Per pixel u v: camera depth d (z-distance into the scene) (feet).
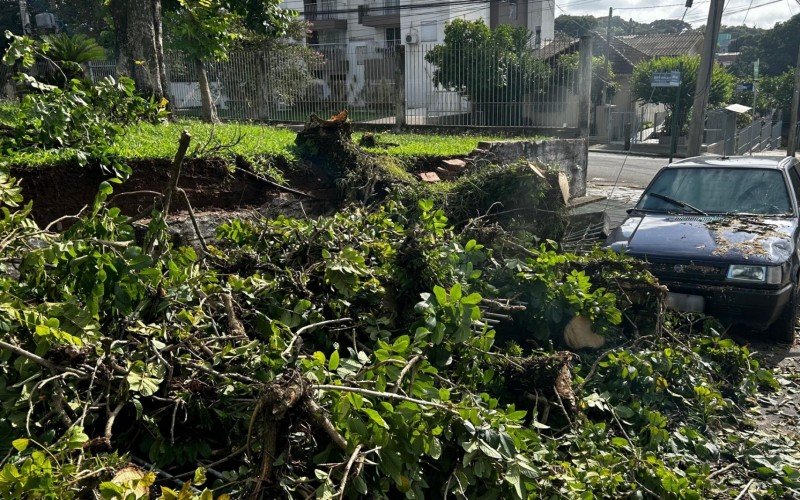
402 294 14.16
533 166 19.57
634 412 14.38
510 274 16.46
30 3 92.22
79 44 25.18
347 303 12.85
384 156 26.55
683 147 98.68
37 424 8.48
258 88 49.39
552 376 13.24
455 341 11.95
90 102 21.49
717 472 13.19
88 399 8.93
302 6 114.93
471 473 9.75
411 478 9.06
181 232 17.95
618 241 23.26
